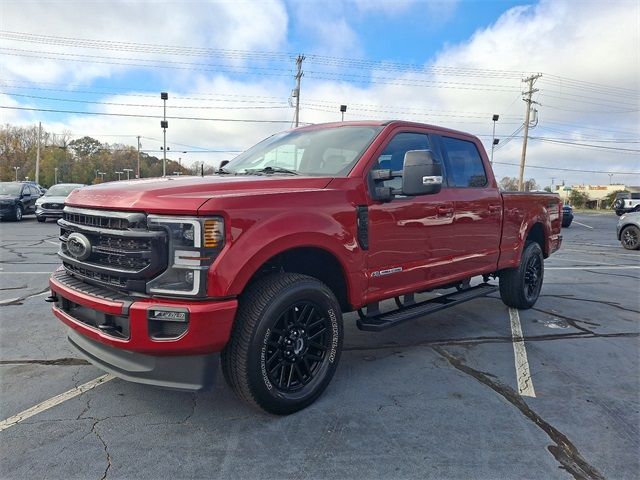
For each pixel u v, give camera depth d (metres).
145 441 2.87
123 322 2.83
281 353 3.16
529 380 3.87
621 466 2.67
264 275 3.21
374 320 3.96
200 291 2.72
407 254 4.09
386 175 3.73
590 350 4.63
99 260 3.06
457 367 4.14
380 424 3.10
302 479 2.52
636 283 8.28
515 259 5.75
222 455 2.73
